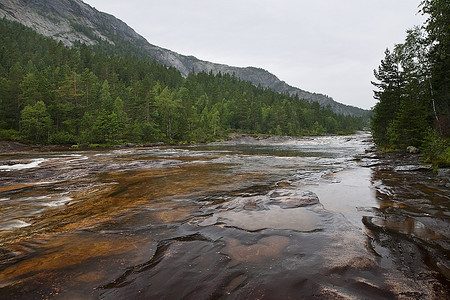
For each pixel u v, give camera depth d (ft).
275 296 10.22
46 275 12.16
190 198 27.61
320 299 9.97
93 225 19.56
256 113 342.44
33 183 37.93
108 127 167.63
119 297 10.39
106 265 13.10
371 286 10.82
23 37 379.55
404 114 82.12
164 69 437.58
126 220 20.53
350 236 16.43
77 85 205.57
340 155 88.94
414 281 11.23
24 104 175.01
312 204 24.08
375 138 111.65
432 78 76.07
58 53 307.37
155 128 211.00
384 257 13.56
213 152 109.81
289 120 348.38
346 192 29.60
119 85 285.84
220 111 316.40
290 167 54.39
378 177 39.68
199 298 10.22
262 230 17.72
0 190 33.12
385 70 100.17
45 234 17.81
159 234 17.38
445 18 57.98
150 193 30.30
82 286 11.19
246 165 58.23
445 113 77.87
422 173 41.57
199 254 14.10
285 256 13.73
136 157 82.94
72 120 175.52
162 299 10.23
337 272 11.98
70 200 27.78
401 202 24.88
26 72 246.47
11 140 145.79
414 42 78.07
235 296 10.30
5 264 13.38
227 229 18.01
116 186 34.71
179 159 74.43
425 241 15.56
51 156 92.12
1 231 18.57
